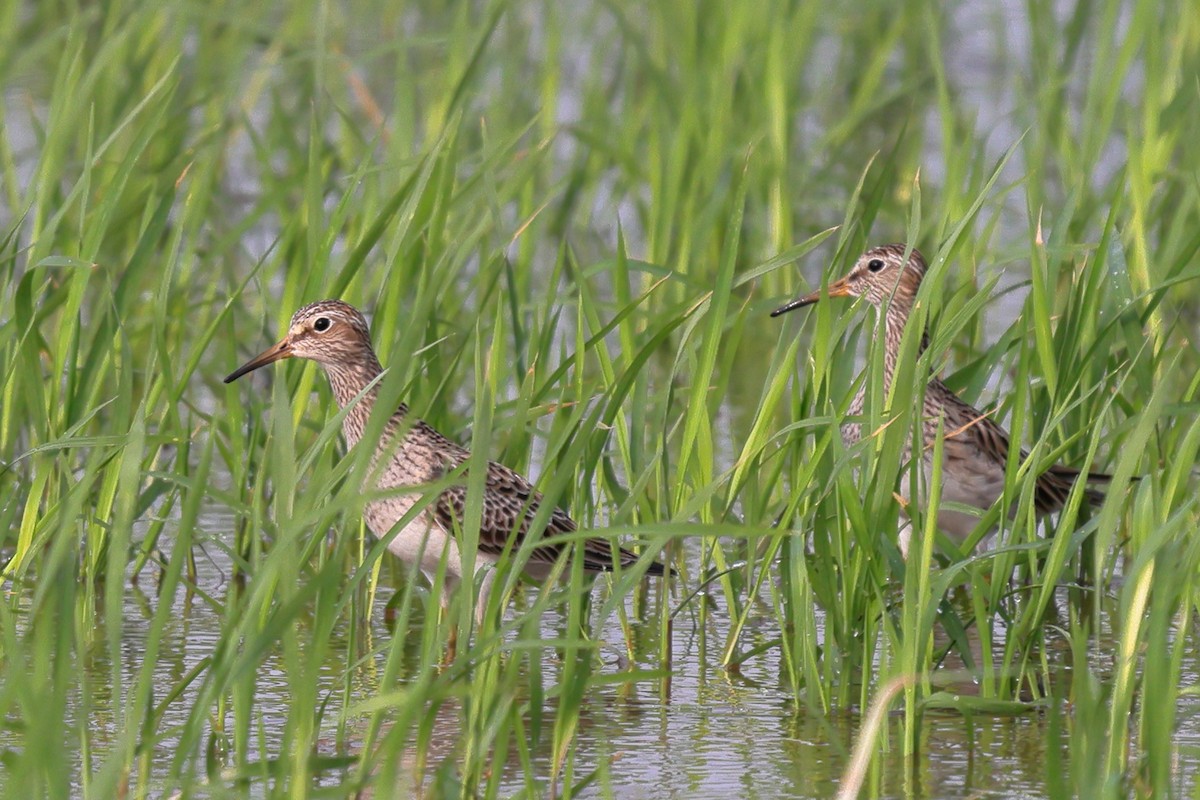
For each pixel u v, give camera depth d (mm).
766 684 12266
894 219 24375
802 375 20766
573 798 9625
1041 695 11930
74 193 13227
